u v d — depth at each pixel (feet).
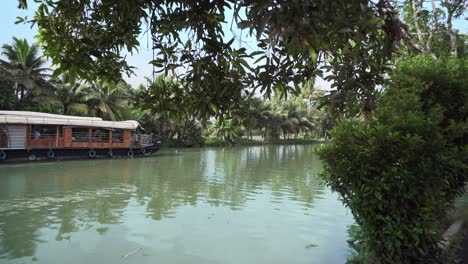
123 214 31.27
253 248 22.70
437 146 12.75
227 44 6.69
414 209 13.03
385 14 6.22
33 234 25.49
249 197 39.06
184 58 7.10
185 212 32.04
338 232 25.89
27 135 72.54
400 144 12.57
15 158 71.87
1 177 52.85
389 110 14.55
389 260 13.11
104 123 84.94
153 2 6.94
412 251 13.09
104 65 8.59
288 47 5.37
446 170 13.53
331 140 13.75
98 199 37.78
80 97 101.04
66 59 8.05
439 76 17.89
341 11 4.97
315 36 4.80
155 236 25.09
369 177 13.16
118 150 88.02
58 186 45.83
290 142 199.72
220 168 68.13
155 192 42.06
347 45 6.12
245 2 4.91
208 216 30.55
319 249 22.43
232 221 28.91
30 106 92.53
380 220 12.93
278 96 7.43
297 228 26.91
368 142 12.84
